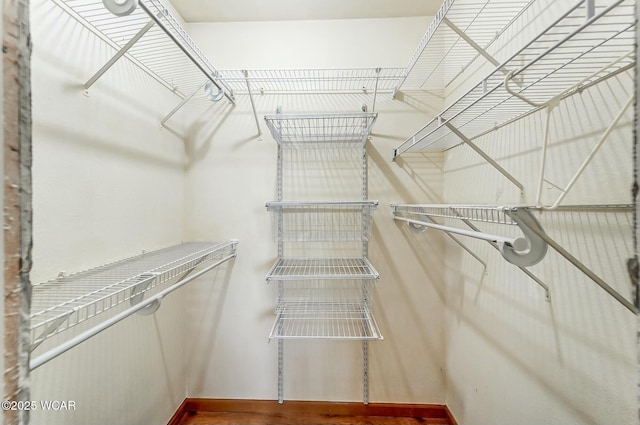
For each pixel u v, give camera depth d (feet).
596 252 2.15
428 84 5.02
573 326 2.36
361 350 5.07
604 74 2.10
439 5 4.70
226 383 5.08
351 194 5.08
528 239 1.84
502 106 2.81
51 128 2.48
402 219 4.55
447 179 4.93
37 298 2.14
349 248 5.10
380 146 5.08
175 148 4.78
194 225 5.14
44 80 2.41
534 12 2.82
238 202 5.14
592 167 2.18
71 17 2.66
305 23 5.03
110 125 3.22
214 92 4.74
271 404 5.06
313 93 5.07
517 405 3.07
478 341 3.91
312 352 5.08
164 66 4.32
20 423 0.90
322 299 5.10
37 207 2.37
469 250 4.03
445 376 5.00
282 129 4.80
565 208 2.42
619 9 2.00
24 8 0.91
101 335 3.11
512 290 3.18
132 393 3.64
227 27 5.08
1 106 0.85
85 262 2.85
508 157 3.22
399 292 5.08
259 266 5.13
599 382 2.13
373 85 5.03
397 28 4.98
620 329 1.99
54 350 1.68
